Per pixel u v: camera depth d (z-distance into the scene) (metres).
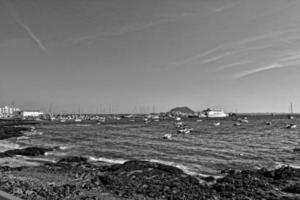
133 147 45.25
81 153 37.22
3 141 58.16
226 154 36.53
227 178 18.73
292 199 13.96
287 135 74.88
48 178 18.12
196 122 164.25
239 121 166.62
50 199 11.09
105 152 38.53
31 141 57.62
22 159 30.80
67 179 18.05
